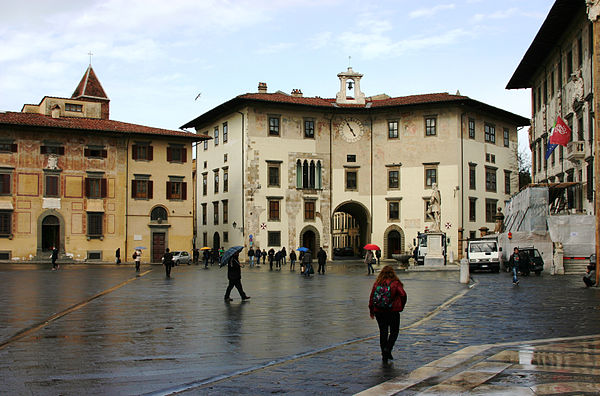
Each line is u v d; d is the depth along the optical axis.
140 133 67.62
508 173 84.12
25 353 13.52
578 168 48.69
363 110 78.38
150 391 10.07
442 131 75.56
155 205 68.75
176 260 66.88
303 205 75.94
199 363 12.45
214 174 82.00
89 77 79.75
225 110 78.44
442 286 32.81
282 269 59.12
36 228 63.09
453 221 74.31
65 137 64.94
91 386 10.45
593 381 9.97
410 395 9.25
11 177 62.44
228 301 25.31
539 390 9.36
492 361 11.74
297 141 76.19
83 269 53.19
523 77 64.88
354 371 11.30
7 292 29.33
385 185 77.88
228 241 77.31
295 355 13.12
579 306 22.16
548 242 48.34
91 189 65.88
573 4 45.75
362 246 81.56
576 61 48.09
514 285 33.06
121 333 16.44
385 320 12.29
